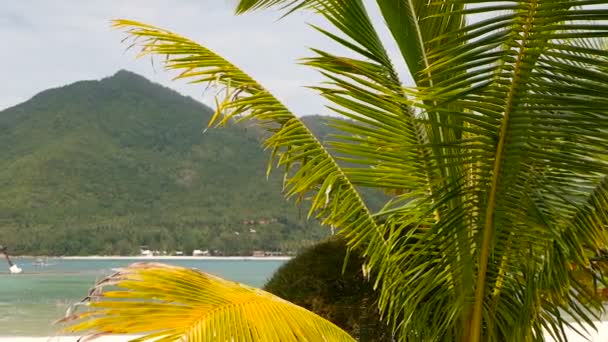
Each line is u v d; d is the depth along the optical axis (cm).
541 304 396
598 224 352
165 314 257
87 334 240
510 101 320
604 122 315
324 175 393
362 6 395
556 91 312
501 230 363
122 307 251
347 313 586
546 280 367
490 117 330
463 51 308
